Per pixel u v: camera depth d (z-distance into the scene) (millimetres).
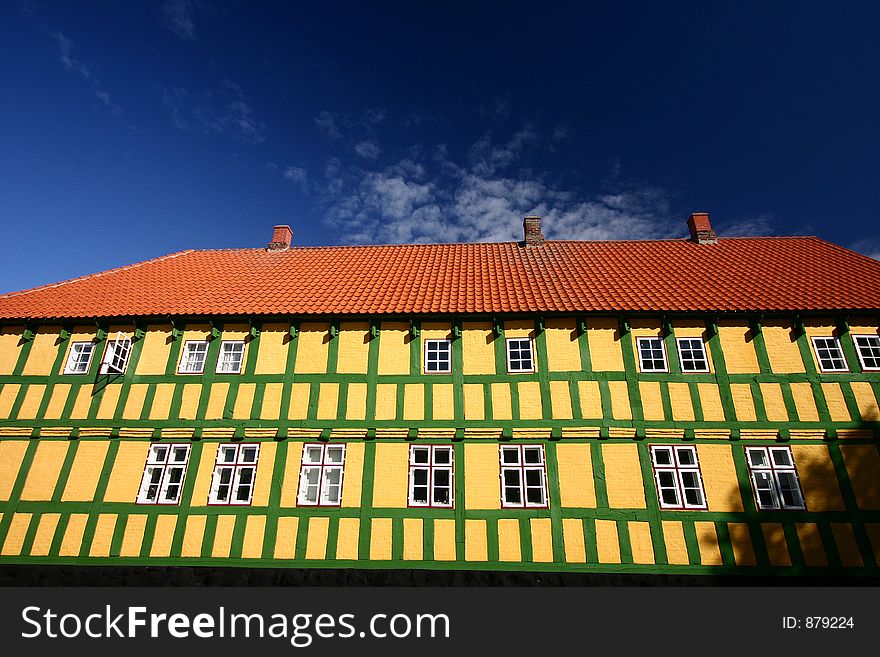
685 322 11984
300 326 12461
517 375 11680
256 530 10695
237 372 12109
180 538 10688
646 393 11383
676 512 10422
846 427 10844
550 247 16891
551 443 11086
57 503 11070
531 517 10555
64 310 12758
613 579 10023
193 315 12352
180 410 11789
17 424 11750
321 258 16578
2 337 12594
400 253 16781
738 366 11500
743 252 15688
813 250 15516
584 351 11828
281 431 11445
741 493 10484
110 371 12156
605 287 13227
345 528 10633
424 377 11805
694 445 10938
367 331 12336
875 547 9984
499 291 13234
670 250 16234
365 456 11203
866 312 11453
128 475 11273
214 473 11227
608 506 10539
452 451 11133
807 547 10023
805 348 11555
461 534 10484
